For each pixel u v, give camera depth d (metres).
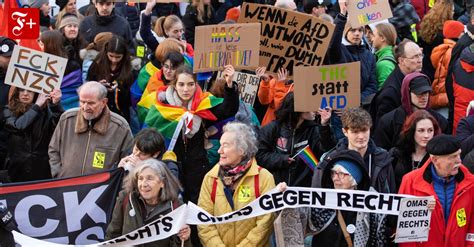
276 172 12.55
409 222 10.59
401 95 13.15
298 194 10.57
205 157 12.77
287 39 13.74
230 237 10.85
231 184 10.86
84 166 12.06
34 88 12.51
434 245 10.77
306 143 12.54
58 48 14.09
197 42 12.77
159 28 15.86
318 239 10.80
